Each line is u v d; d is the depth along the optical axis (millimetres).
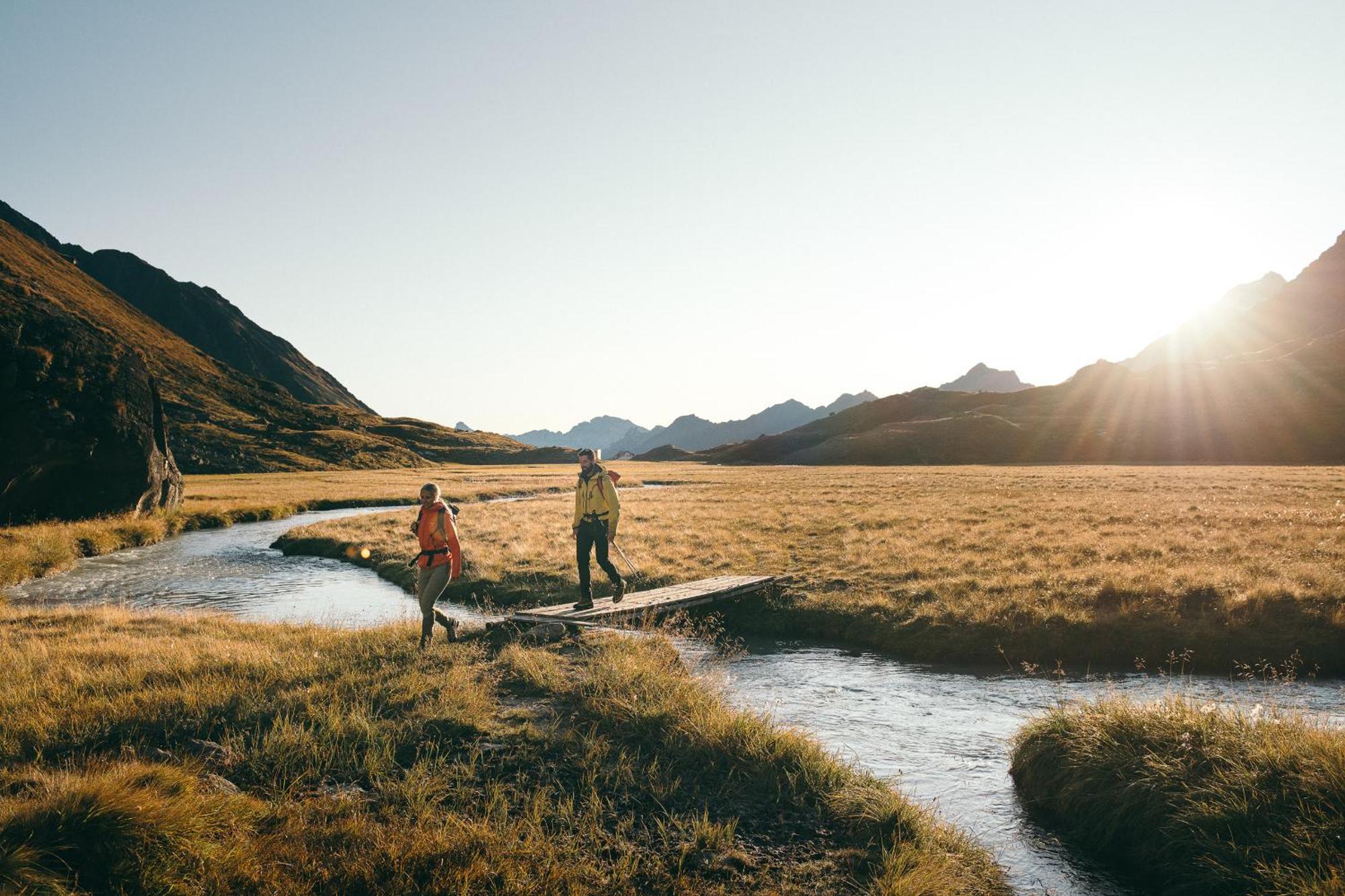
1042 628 13727
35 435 28484
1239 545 20406
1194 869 5812
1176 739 7141
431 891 4961
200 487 66312
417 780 6629
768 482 68875
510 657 10555
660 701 8680
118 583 21766
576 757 7340
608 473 12836
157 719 7730
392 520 35250
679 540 25828
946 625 14289
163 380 144875
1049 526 25859
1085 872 6152
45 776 6117
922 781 7895
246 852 5168
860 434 172250
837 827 6305
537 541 26062
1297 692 11047
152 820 5055
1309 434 126875
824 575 19000
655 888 5281
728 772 7188
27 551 23547
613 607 13289
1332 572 15969
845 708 10383
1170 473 71500
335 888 4957
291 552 28547
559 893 5059
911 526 27859
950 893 5363
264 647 10969
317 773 6754
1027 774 7762
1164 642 13102
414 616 16891
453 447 193750
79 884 4594
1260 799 6109
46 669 9492
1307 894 4988
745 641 14867
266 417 152125
